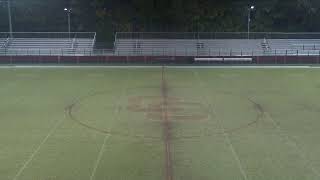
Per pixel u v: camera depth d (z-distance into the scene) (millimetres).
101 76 34375
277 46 46469
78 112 22734
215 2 59031
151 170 14875
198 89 28891
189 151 16703
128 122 20734
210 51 45562
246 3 58906
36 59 42406
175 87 29609
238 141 17906
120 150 16844
